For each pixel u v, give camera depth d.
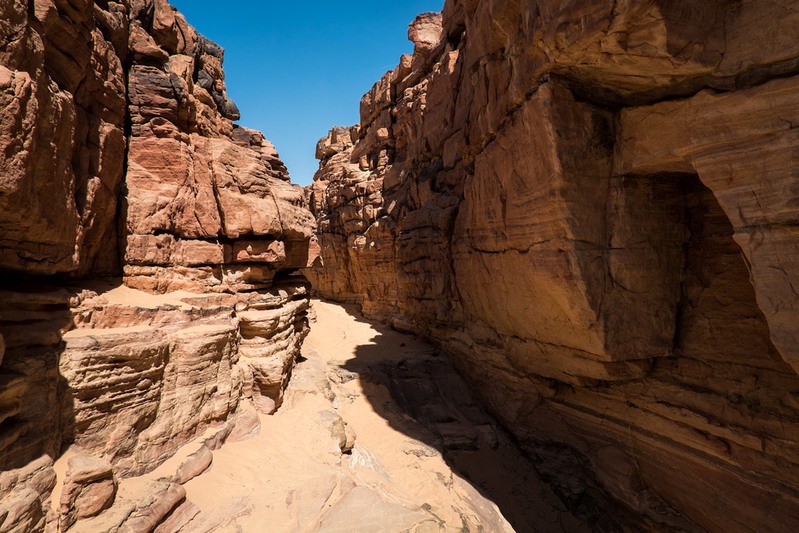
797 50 6.12
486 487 11.84
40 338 6.07
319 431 10.56
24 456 5.31
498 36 11.89
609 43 7.25
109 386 6.80
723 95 7.00
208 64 14.70
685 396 9.50
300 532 7.06
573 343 10.73
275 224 12.55
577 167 9.23
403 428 13.76
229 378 9.56
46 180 6.08
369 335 24.67
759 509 7.99
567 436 12.49
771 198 6.34
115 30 9.50
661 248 9.84
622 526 10.51
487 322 15.85
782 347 6.28
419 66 28.11
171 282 10.38
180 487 6.86
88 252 8.54
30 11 6.03
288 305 14.07
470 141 15.43
